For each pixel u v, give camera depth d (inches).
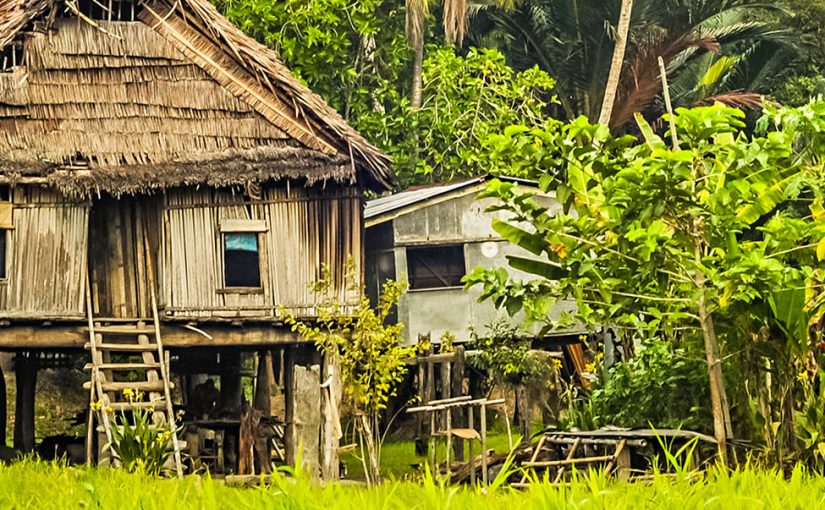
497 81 2721.5
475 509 492.1
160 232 1760.6
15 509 659.4
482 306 2250.2
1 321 1683.1
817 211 1218.6
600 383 1747.0
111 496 613.3
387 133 2662.4
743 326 1290.6
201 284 1755.7
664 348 1510.8
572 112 3024.1
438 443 1998.0
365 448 2116.1
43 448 1870.1
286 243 1779.0
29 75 1720.0
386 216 2228.1
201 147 1747.0
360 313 1603.1
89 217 1733.5
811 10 3097.9
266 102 1764.3
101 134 1726.1
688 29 2805.1
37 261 1701.5
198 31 1766.7
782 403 1275.8
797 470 564.1
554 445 1519.4
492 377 2095.2
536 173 1282.0
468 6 3009.4
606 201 1234.0
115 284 1764.3
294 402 1763.0
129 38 1754.4
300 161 1745.8
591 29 2938.0
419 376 2043.6
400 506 489.7
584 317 1310.3
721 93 3110.2
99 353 1660.9
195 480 769.6
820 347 1344.7
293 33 2518.5
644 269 1227.9
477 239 2261.3
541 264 1304.1
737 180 1195.3
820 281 1270.9
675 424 1412.4
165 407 1617.9
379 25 2760.8
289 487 496.4
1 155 1683.1
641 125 1338.6
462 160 2691.9
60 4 1731.1
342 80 2608.3
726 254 1222.3
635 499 504.7
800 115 1250.6
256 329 1771.7
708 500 496.4
